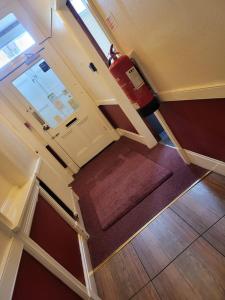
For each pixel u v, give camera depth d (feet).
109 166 12.63
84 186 12.39
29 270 4.38
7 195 6.84
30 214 5.68
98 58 9.62
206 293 4.61
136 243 6.75
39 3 10.18
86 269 6.54
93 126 14.89
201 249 5.40
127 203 8.48
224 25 3.23
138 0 4.52
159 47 5.02
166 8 4.00
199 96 4.95
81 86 14.16
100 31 9.20
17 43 12.45
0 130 8.25
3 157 7.24
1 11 11.62
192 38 3.98
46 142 14.21
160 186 8.23
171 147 9.95
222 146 5.81
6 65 12.54
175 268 5.41
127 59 6.13
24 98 13.25
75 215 8.97
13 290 3.61
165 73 5.57
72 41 10.23
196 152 7.29
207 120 5.52
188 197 6.95
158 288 5.27
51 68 13.32
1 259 3.77
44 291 4.38
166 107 6.89
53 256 5.59
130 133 13.30
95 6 6.54
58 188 9.63
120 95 10.25
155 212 7.33
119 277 6.13
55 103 13.89
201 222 5.97
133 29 5.45
